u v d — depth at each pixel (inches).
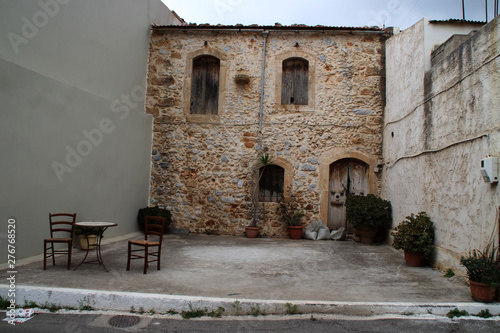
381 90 327.6
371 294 156.6
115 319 132.0
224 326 127.5
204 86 343.6
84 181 247.8
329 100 329.4
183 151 336.5
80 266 191.6
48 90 214.7
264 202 329.1
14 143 191.5
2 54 188.4
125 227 299.4
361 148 326.0
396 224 282.8
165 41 344.5
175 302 140.0
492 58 158.6
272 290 159.5
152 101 341.7
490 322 133.4
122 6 296.5
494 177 151.8
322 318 135.4
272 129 329.7
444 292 160.6
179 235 320.2
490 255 155.3
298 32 332.8
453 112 194.4
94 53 260.8
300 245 284.7
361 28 325.7
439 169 210.2
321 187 324.2
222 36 339.6
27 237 200.1
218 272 189.8
